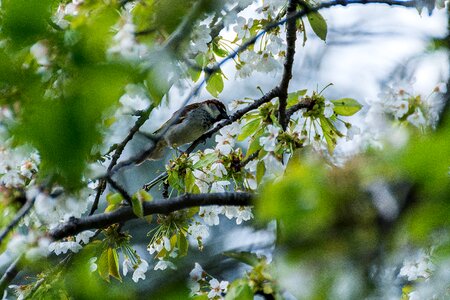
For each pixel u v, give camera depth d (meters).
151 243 10.59
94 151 4.02
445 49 6.70
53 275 7.21
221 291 7.81
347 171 4.09
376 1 9.39
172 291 4.90
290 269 4.18
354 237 4.09
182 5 4.89
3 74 4.08
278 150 9.49
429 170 3.59
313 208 4.09
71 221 8.24
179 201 8.62
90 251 7.60
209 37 7.54
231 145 10.52
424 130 4.57
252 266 6.94
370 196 4.00
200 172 10.40
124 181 13.77
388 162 3.82
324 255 4.14
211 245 12.30
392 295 4.17
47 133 3.83
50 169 3.93
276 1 10.40
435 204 3.74
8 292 8.78
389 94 6.48
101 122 3.96
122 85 4.11
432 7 9.09
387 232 4.00
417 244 3.99
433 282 4.80
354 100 10.41
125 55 4.25
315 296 4.12
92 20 4.48
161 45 4.81
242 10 9.67
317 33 10.39
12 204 7.66
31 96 4.04
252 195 8.83
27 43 4.13
